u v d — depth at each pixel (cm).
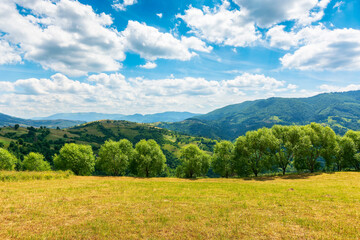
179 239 1079
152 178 5259
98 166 6406
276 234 1155
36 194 1948
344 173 4956
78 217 1348
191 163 6475
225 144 6469
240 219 1394
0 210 1398
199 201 1920
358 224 1284
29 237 1024
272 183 4128
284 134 5991
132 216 1405
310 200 1992
